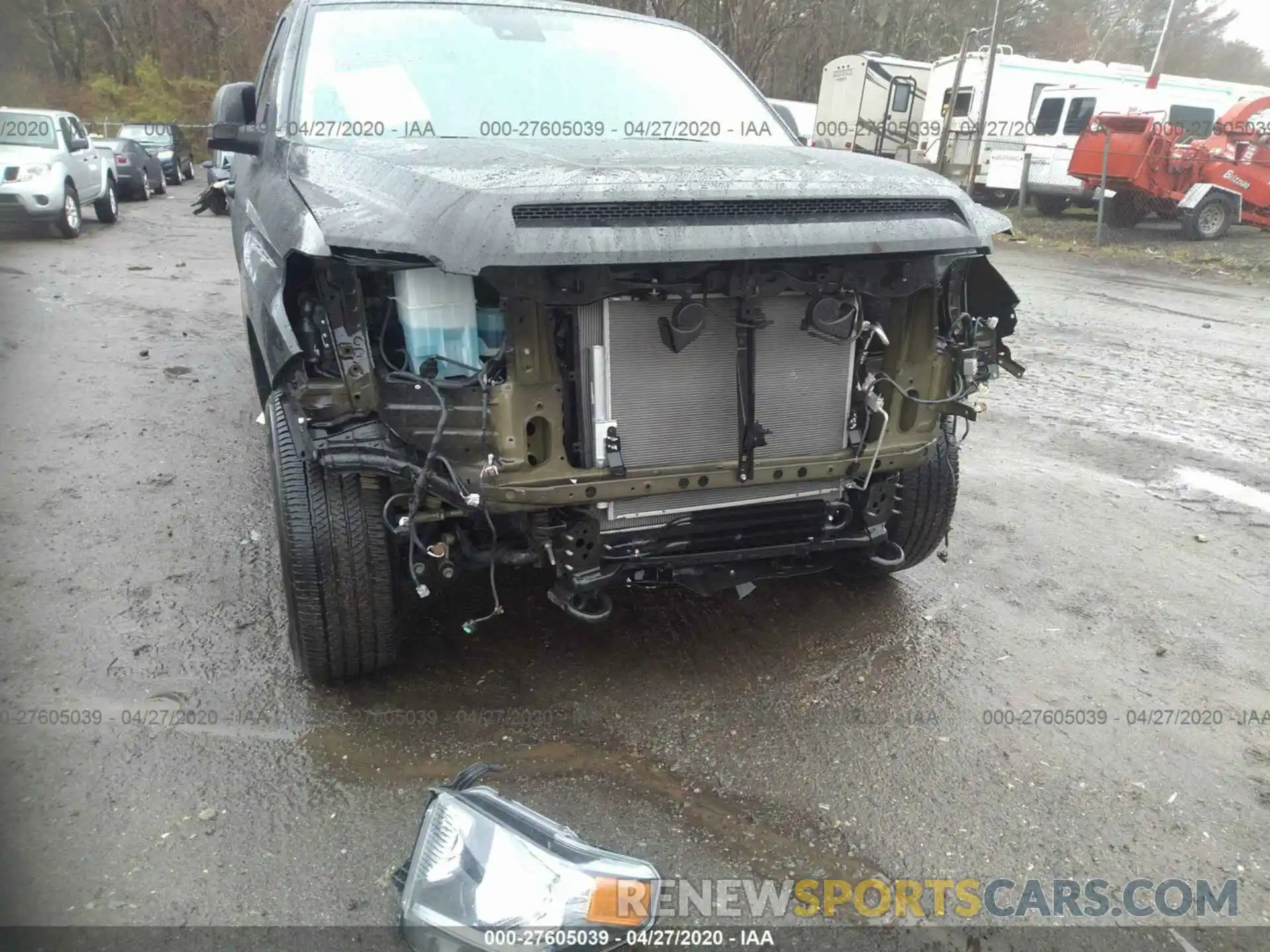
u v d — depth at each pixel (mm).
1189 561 4184
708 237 2383
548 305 2400
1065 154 17641
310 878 2244
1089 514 4676
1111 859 2404
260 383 3445
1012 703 3068
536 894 2061
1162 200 16141
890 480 3070
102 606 3404
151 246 12305
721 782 2646
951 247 2660
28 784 2500
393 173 2605
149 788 2516
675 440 2691
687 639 3393
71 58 31719
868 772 2705
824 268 2678
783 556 2943
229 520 4160
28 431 5184
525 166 2557
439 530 2740
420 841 2176
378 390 2500
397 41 3676
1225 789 2680
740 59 26844
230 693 2947
